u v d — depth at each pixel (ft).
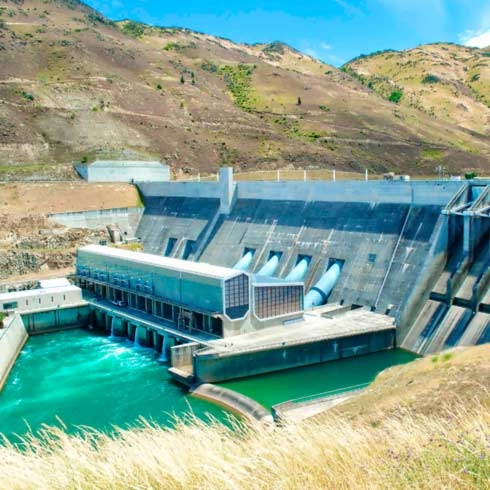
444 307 190.80
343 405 114.73
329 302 222.89
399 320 193.16
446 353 131.03
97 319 250.57
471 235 190.60
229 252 285.23
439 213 211.20
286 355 178.70
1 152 397.60
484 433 35.96
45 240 308.60
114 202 361.51
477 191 204.85
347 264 228.22
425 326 191.62
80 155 424.46
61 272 293.02
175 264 222.89
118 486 35.68
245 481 34.17
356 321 197.57
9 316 225.15
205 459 37.55
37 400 166.20
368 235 229.66
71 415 155.22
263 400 158.10
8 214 316.81
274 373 177.27
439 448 34.94
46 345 223.10
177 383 176.24
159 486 35.22
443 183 213.66
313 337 182.50
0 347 189.67
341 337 184.85
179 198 350.23
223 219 306.96
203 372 168.14
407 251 210.38
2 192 339.98
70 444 41.11
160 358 202.39
